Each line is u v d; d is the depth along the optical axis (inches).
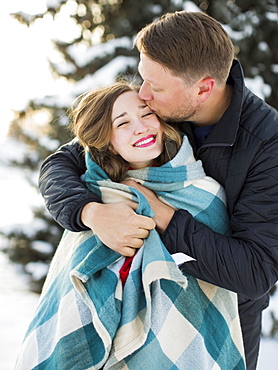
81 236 58.7
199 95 57.4
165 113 57.7
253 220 54.9
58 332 54.2
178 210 56.3
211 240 53.1
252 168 56.5
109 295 52.4
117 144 57.6
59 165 63.6
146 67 56.0
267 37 142.2
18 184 317.7
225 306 58.5
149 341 52.2
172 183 57.6
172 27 55.6
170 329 53.4
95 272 54.4
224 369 55.8
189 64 55.0
